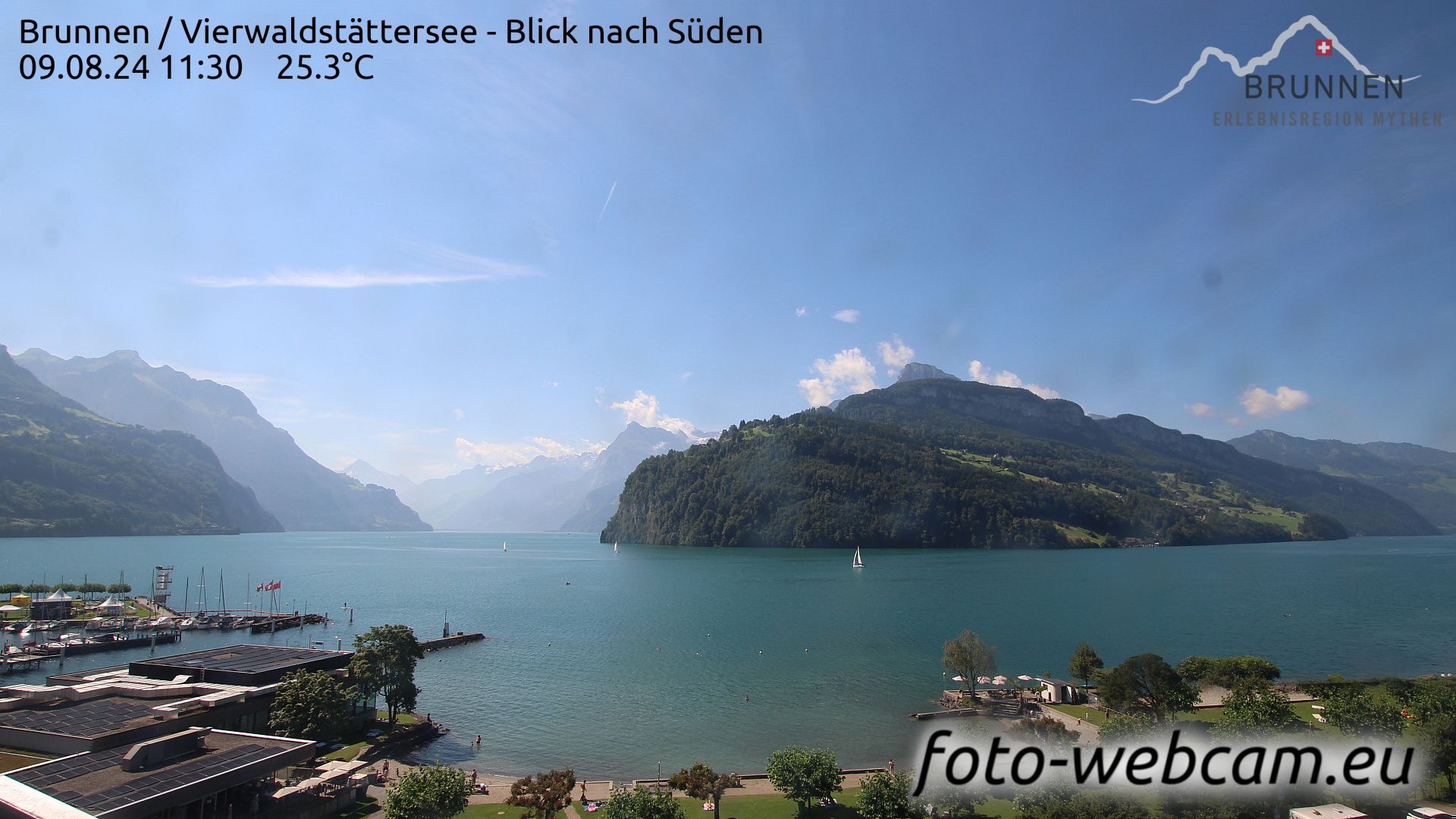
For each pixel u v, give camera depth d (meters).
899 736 82.12
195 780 49.19
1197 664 90.06
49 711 64.50
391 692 83.06
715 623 165.12
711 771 58.47
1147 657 77.06
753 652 131.50
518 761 75.00
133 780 48.84
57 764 51.19
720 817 57.38
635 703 97.25
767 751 77.75
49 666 122.81
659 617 175.50
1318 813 45.72
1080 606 187.12
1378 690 88.75
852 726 86.06
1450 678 98.94
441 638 145.12
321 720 72.31
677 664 121.69
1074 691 91.56
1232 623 159.12
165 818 46.41
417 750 77.81
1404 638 140.75
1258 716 59.59
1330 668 116.44
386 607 198.38
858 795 54.00
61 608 158.25
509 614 183.50
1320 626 153.62
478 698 100.12
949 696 97.19
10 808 23.98
